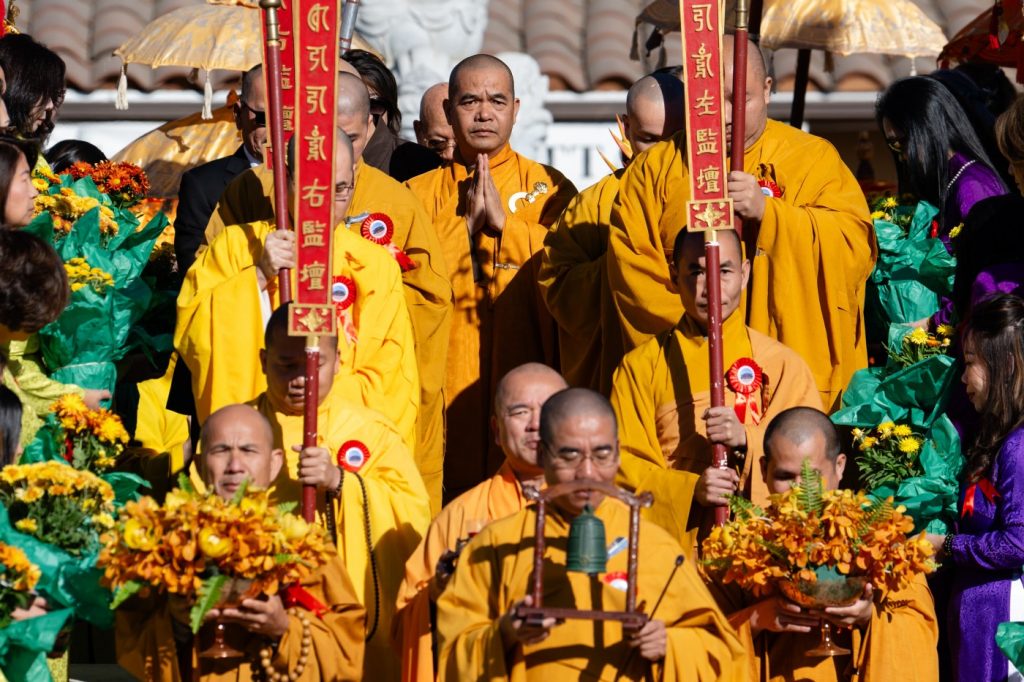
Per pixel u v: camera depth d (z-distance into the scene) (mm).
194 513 15008
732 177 18875
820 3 27188
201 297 19062
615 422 15164
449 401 23266
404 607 16578
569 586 15039
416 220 21688
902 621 16812
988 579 17828
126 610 15961
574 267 21969
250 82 21922
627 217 20688
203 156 29141
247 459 16266
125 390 21969
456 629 15141
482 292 23359
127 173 23828
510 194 23828
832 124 36812
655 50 36844
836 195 20906
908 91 22172
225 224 21375
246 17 28297
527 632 14422
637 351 18344
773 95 35875
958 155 21859
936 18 37125
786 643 16578
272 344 17422
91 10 38094
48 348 19203
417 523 17719
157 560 14977
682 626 15203
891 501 15914
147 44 27969
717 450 17172
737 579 15922
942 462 18719
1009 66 24703
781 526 15766
